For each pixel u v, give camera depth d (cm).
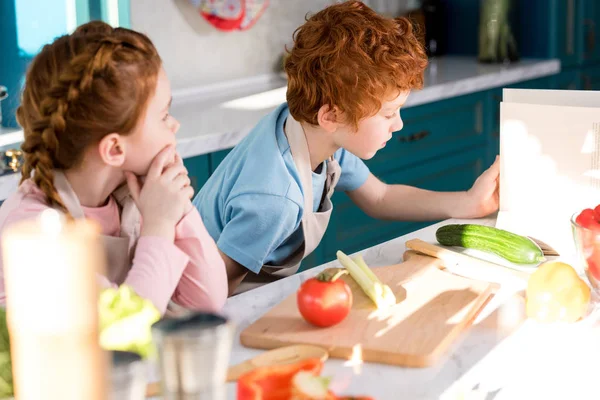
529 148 158
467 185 364
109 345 79
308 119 163
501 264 147
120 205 137
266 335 114
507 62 389
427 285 132
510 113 158
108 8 271
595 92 157
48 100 118
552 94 160
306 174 166
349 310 118
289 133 166
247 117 271
